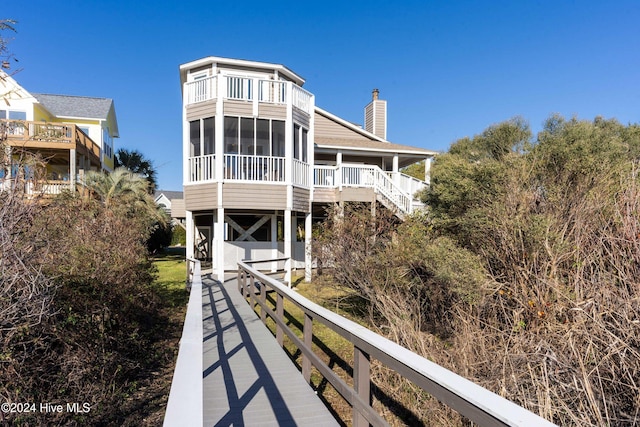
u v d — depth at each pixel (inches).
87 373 183.8
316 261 482.6
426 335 201.6
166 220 811.4
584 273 178.2
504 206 238.8
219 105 474.3
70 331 186.4
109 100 974.4
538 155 272.8
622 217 169.3
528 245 208.1
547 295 180.2
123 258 260.7
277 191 496.1
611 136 300.2
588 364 134.0
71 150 622.2
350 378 203.5
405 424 156.7
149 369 233.3
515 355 146.0
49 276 165.6
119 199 475.8
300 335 285.4
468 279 216.4
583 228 195.3
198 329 110.0
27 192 160.1
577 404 126.9
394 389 169.0
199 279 227.0
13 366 146.6
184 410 58.4
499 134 423.2
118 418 172.1
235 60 538.6
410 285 269.4
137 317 273.1
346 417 162.4
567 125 311.4
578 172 246.7
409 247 294.4
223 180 473.4
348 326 107.6
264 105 498.9
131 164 1074.1
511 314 202.8
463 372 156.9
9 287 132.0
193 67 556.7
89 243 242.7
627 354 130.5
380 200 547.8
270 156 495.8
